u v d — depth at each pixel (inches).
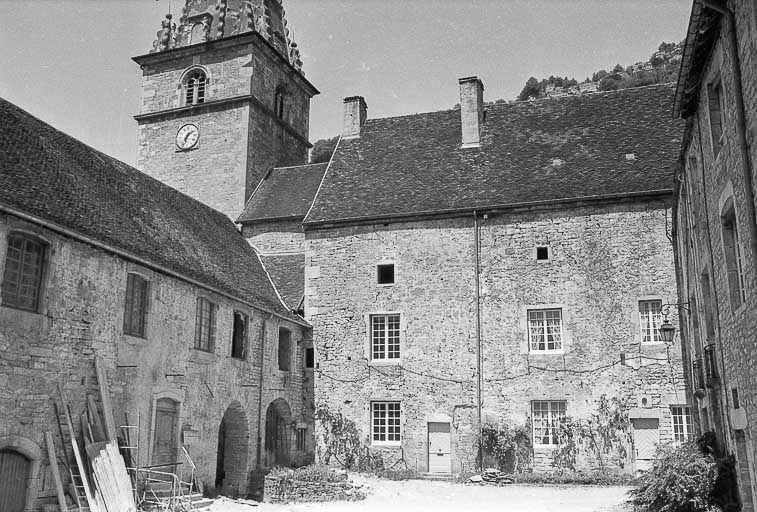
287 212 1026.1
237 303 752.3
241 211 1077.8
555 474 778.2
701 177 503.8
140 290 606.2
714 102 444.1
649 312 787.4
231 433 760.3
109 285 561.6
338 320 888.9
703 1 366.6
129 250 581.9
